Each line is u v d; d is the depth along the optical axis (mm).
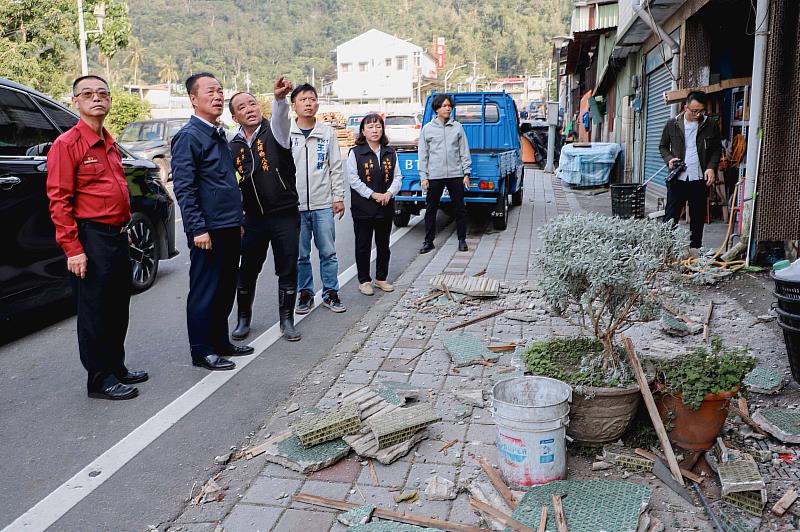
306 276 6594
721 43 10195
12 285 5824
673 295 3770
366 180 7039
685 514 3162
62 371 5309
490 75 136125
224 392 4781
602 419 3580
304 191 6383
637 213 11180
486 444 3855
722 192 10305
